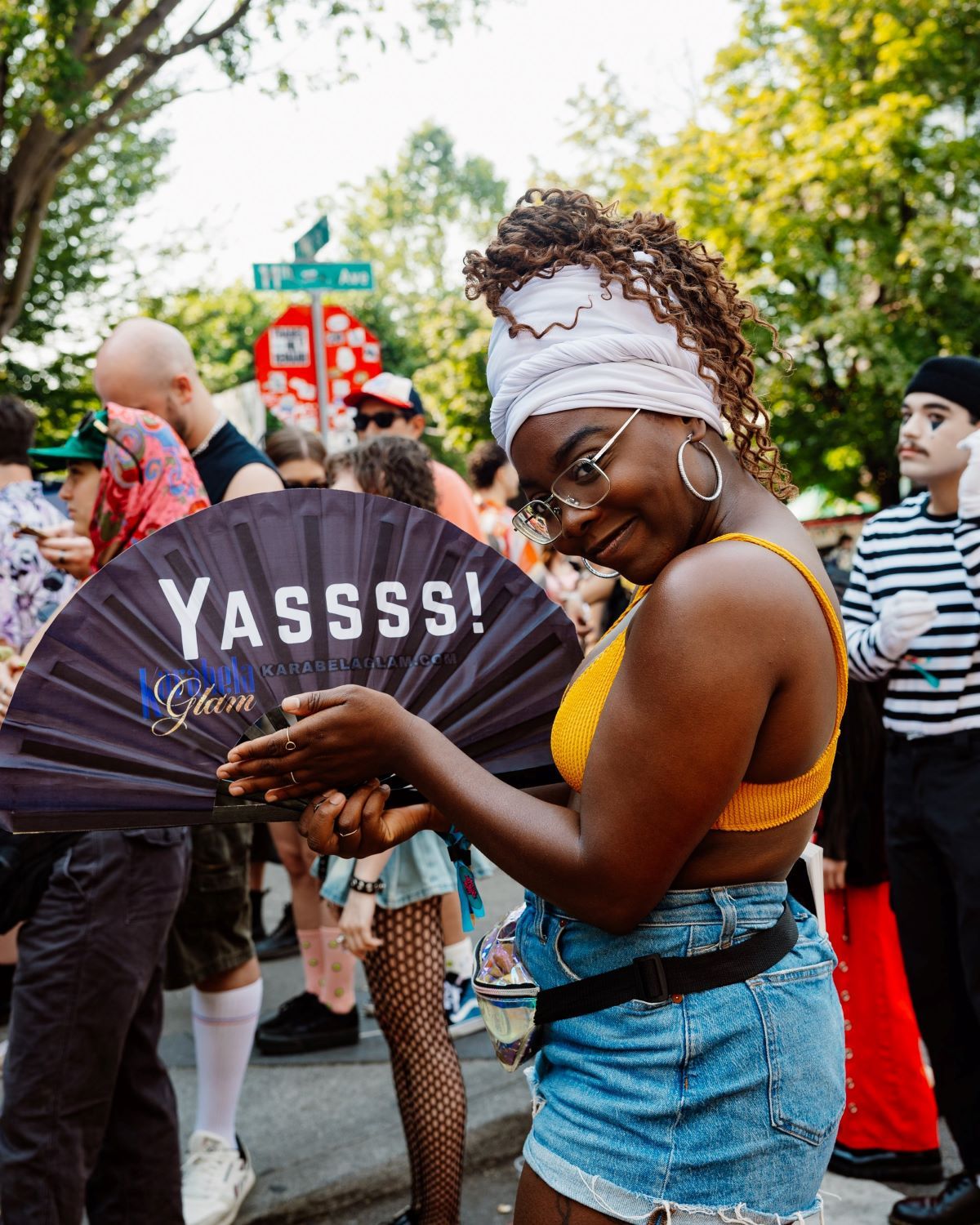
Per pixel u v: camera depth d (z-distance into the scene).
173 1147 2.66
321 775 1.46
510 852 1.38
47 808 1.52
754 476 1.51
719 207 17.55
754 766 1.33
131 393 3.04
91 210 17.70
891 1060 3.21
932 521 3.12
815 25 18.00
